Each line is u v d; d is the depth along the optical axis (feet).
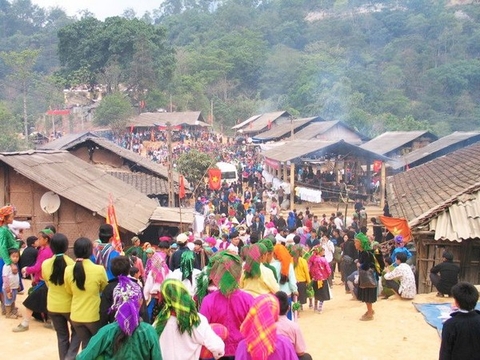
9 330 35.81
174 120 244.22
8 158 57.26
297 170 132.05
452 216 48.47
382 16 450.30
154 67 293.64
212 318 21.67
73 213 58.44
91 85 302.86
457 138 127.34
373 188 125.59
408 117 261.65
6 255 37.68
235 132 299.79
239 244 49.83
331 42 418.31
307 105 294.87
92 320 23.93
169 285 19.83
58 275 25.18
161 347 19.58
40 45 444.14
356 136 176.45
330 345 35.09
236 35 419.95
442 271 43.47
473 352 20.18
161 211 70.54
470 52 365.40
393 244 59.52
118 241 46.34
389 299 45.73
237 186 136.05
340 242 67.77
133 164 104.99
